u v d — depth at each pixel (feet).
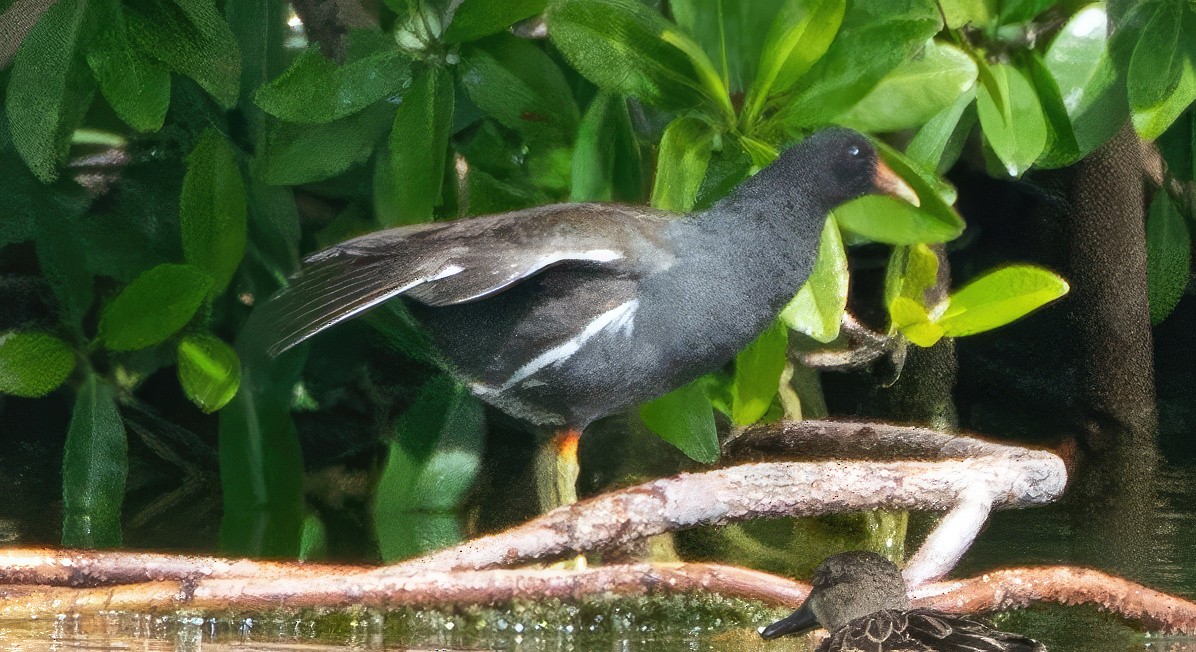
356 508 39.27
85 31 34.40
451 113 33.35
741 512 28.22
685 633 26.84
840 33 30.94
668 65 30.99
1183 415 49.57
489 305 31.12
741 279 30.71
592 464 41.83
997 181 46.98
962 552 28.71
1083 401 47.85
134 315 35.27
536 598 26.30
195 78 34.91
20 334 35.91
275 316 31.12
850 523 36.06
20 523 36.01
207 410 36.47
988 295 33.76
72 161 42.91
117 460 36.01
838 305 32.89
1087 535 34.47
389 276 29.66
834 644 23.93
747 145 31.78
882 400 45.88
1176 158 40.63
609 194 33.63
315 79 32.83
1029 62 33.27
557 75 33.71
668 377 31.37
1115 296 47.19
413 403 38.93
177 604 26.14
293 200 41.22
